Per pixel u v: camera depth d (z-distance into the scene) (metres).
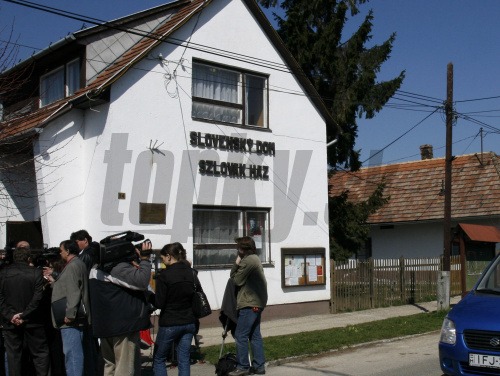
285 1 19.73
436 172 27.41
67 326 7.34
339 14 18.95
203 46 13.95
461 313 7.41
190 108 13.59
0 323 7.85
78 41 13.55
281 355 10.12
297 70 15.90
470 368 7.04
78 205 12.67
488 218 24.55
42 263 8.26
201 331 12.96
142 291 7.18
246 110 14.94
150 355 10.05
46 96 14.97
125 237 7.20
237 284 8.90
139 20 14.73
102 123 12.42
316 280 15.66
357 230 18.98
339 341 11.39
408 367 9.43
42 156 12.22
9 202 12.94
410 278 18.45
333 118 17.83
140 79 12.76
